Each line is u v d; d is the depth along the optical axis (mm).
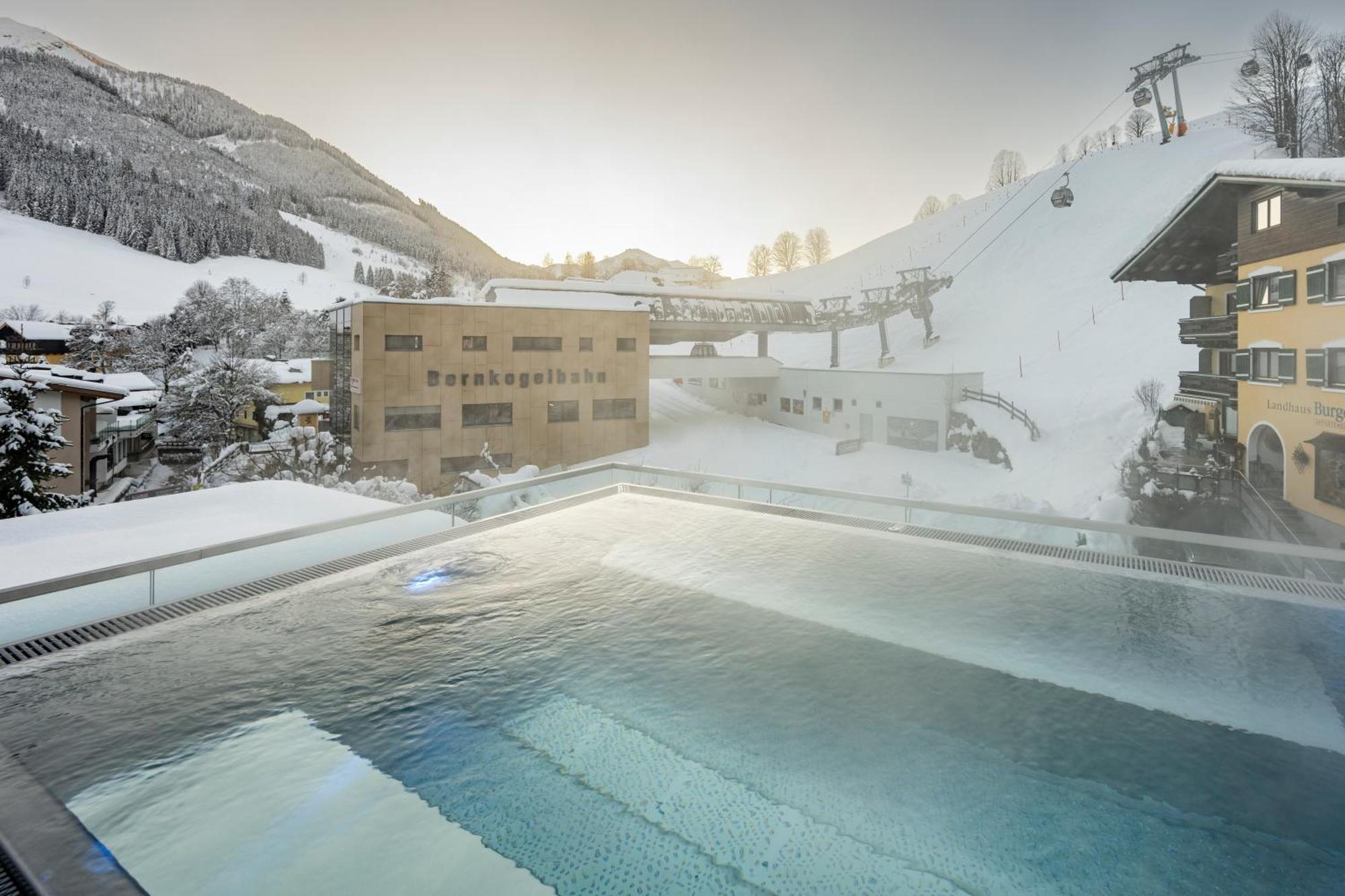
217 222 183625
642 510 10391
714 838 3146
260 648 5344
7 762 3707
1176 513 18094
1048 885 2855
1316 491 14422
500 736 4043
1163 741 4004
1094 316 52250
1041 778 3658
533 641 5480
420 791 3498
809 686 4699
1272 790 3531
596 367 41656
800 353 74062
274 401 55906
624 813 3348
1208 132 72938
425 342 36312
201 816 3271
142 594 7156
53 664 5039
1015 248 72812
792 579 6965
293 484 14492
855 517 9352
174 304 136125
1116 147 85688
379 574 7262
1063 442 34156
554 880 2861
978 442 36438
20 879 2717
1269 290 16828
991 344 55344
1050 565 7430
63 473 20141
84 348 72312
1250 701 4473
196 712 4316
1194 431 24625
